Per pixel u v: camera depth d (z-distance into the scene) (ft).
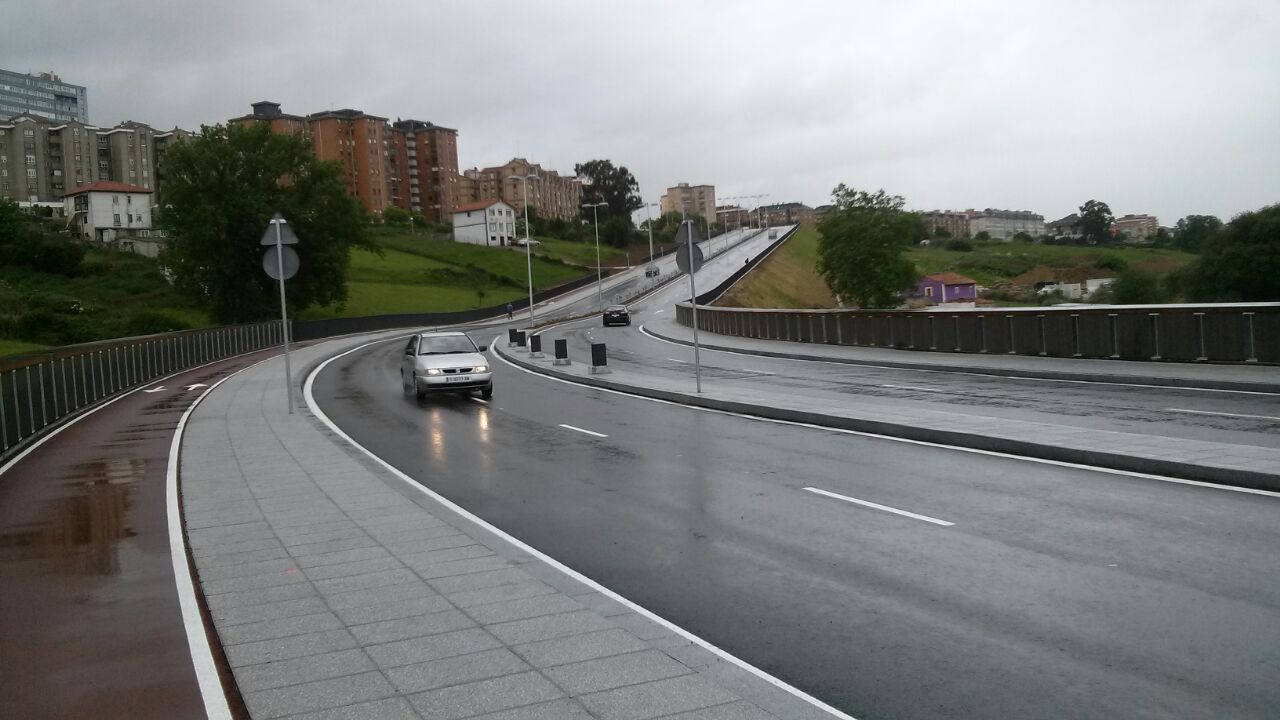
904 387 64.95
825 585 21.62
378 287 310.86
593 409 61.62
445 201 595.06
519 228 510.58
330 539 26.37
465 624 18.48
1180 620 18.20
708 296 252.62
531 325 224.94
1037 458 36.37
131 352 92.84
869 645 17.70
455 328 219.82
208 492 34.37
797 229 559.38
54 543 27.89
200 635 18.70
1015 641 17.54
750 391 64.59
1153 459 32.14
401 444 48.70
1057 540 24.49
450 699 14.71
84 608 20.99
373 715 14.19
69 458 46.57
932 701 15.07
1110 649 16.90
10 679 16.67
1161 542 23.75
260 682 15.69
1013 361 75.31
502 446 46.70
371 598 20.45
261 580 22.24
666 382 74.64
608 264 466.29
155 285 246.06
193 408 67.72
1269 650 16.53
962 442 40.19
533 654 16.67
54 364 63.46
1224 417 43.73
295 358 121.49
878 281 107.34
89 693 15.84
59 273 244.01
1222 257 150.00
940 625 18.61
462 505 32.53
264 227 201.36
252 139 207.41
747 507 30.27
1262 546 22.93
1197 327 63.67
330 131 529.86
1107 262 343.87
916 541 25.13
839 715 14.15
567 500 32.73
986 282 351.87
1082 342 73.05
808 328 116.88
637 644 17.13
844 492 31.91
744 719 13.71
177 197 201.67
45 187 466.29
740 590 21.50
